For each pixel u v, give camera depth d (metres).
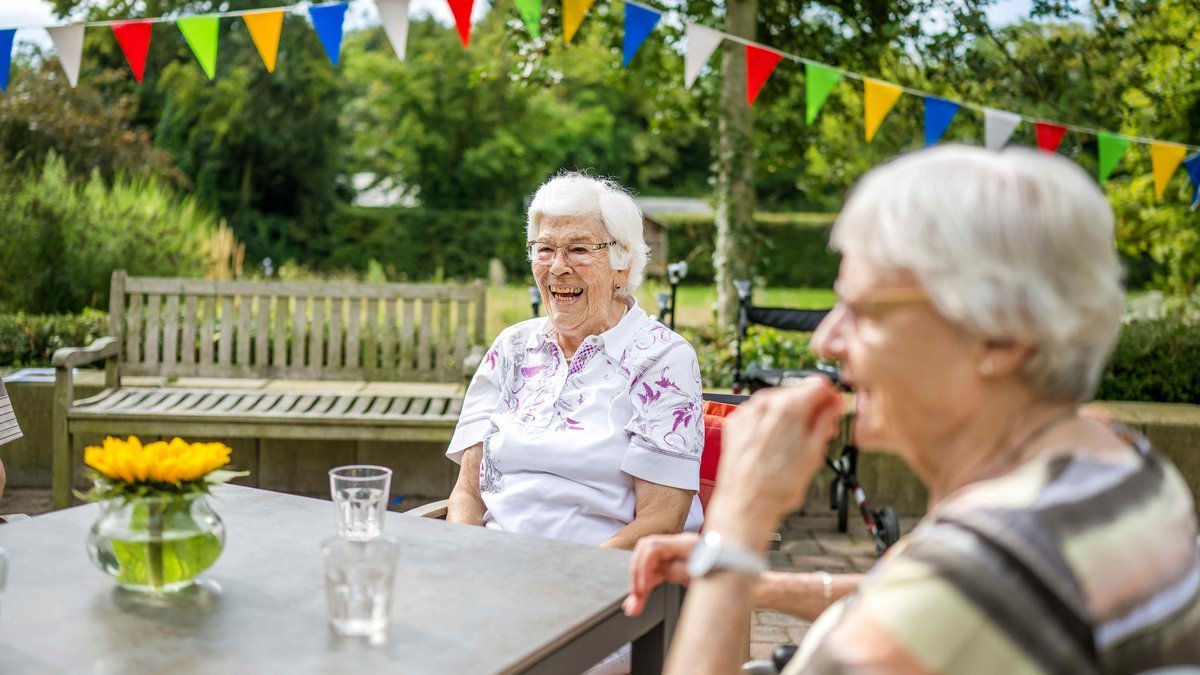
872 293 0.99
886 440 1.07
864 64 7.29
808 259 20.31
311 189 20.00
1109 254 0.96
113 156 11.17
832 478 4.77
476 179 21.39
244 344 4.85
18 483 4.92
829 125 8.70
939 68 7.23
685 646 1.07
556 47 7.72
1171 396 5.25
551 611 1.46
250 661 1.28
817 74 3.90
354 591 1.35
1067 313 0.93
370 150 21.47
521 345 2.52
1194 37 6.93
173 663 1.27
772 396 1.14
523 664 1.31
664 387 2.29
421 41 20.92
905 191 0.98
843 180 10.34
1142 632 0.86
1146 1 6.96
